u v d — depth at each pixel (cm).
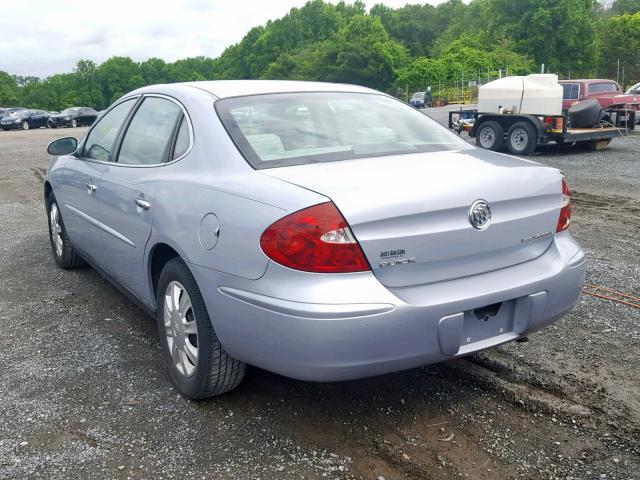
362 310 246
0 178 1320
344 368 251
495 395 324
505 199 285
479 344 285
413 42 13225
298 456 274
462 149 343
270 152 305
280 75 11844
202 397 318
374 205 252
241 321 271
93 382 346
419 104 5853
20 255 629
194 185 307
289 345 253
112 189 391
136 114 407
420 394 327
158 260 354
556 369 352
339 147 319
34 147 2216
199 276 292
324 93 373
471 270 281
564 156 1429
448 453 275
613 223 731
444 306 262
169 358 338
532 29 7306
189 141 332
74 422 304
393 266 258
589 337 396
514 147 1463
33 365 369
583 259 321
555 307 305
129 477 261
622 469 262
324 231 247
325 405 317
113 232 396
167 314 335
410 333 256
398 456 273
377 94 400
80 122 4438
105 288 514
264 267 259
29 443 286
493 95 1513
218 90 354
